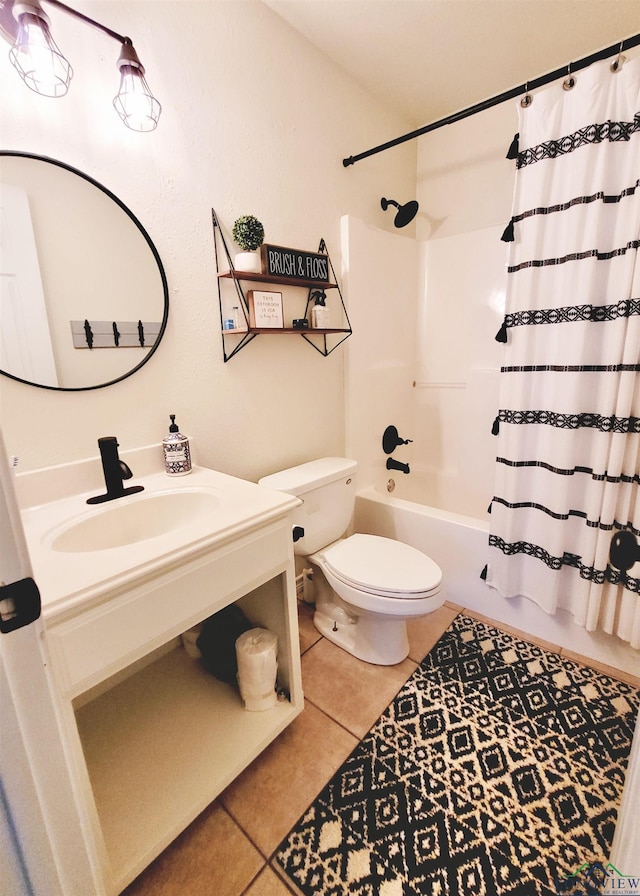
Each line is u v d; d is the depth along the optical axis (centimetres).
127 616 73
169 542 81
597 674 139
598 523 134
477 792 102
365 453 207
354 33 149
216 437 142
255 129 138
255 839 94
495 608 170
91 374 108
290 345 164
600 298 128
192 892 85
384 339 208
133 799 94
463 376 220
